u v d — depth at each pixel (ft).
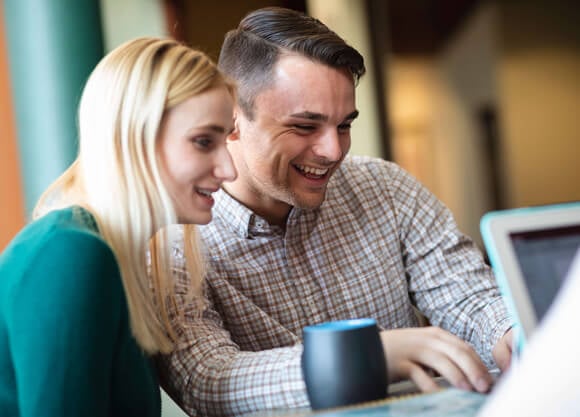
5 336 3.55
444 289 6.00
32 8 8.99
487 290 5.88
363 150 17.15
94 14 9.25
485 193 18.15
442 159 17.92
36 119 9.01
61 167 9.01
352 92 5.44
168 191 3.98
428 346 3.52
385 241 6.07
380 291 5.95
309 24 5.43
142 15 10.98
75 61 9.05
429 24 17.40
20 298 3.40
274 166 5.43
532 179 18.72
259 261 5.67
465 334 5.77
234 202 5.59
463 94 17.76
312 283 5.77
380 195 6.18
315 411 3.18
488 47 18.08
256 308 5.52
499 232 3.04
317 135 5.39
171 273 4.52
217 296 5.48
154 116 3.85
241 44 5.53
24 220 9.14
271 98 5.32
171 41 4.07
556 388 1.53
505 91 18.38
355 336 3.24
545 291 3.00
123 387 3.80
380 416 2.94
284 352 4.13
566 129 18.94
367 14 16.70
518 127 18.44
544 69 18.40
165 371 4.58
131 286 3.96
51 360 3.34
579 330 1.54
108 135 3.87
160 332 4.23
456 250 6.13
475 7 17.93
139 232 3.92
